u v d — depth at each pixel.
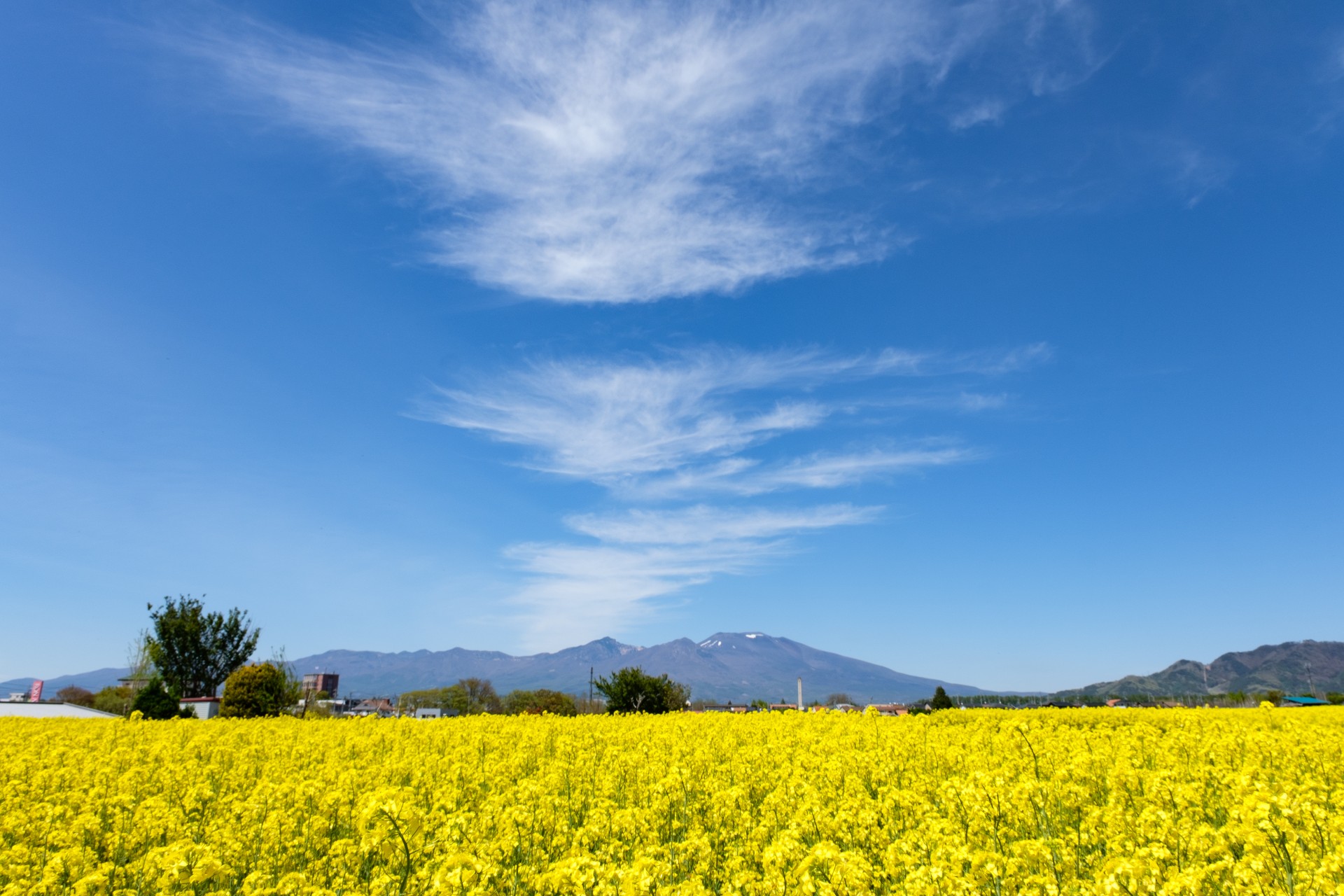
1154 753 11.88
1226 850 5.75
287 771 12.52
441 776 11.45
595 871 5.43
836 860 5.25
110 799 9.53
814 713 23.33
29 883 6.77
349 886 6.89
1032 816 7.32
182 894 6.30
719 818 8.27
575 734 16.95
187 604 59.38
